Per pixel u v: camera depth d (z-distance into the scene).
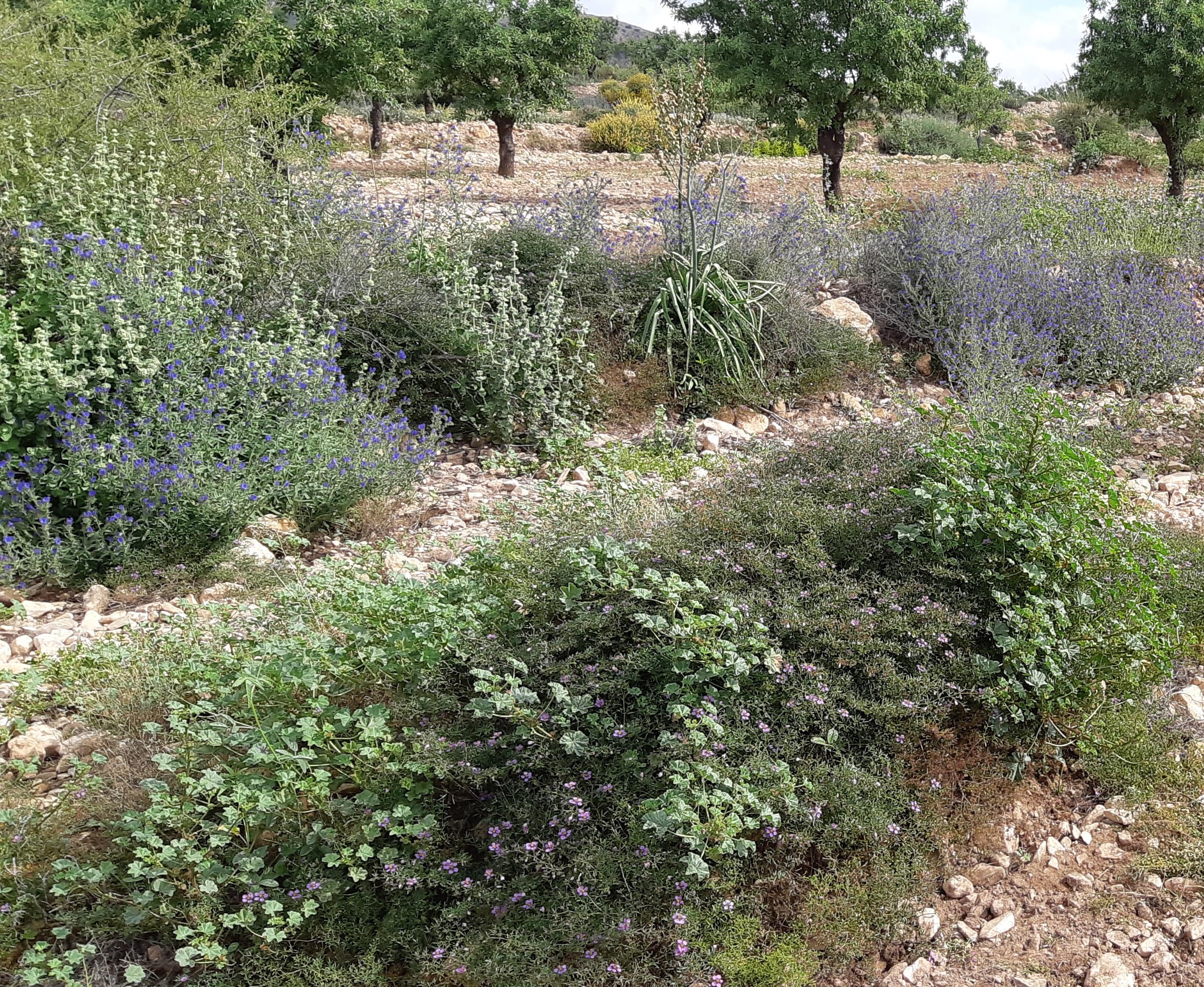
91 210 6.47
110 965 2.85
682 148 8.37
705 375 8.13
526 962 2.75
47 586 5.06
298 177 8.30
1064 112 30.94
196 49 11.72
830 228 10.55
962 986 2.79
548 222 9.06
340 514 5.93
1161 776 3.51
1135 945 2.88
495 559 3.86
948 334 8.51
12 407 5.28
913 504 3.95
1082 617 3.67
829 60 14.05
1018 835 3.29
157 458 5.42
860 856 3.10
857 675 3.45
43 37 8.23
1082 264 9.62
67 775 3.56
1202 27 15.09
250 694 3.36
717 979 2.66
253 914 2.80
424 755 3.15
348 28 13.99
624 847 2.95
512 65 19.05
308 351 6.32
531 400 7.33
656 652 3.33
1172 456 6.89
